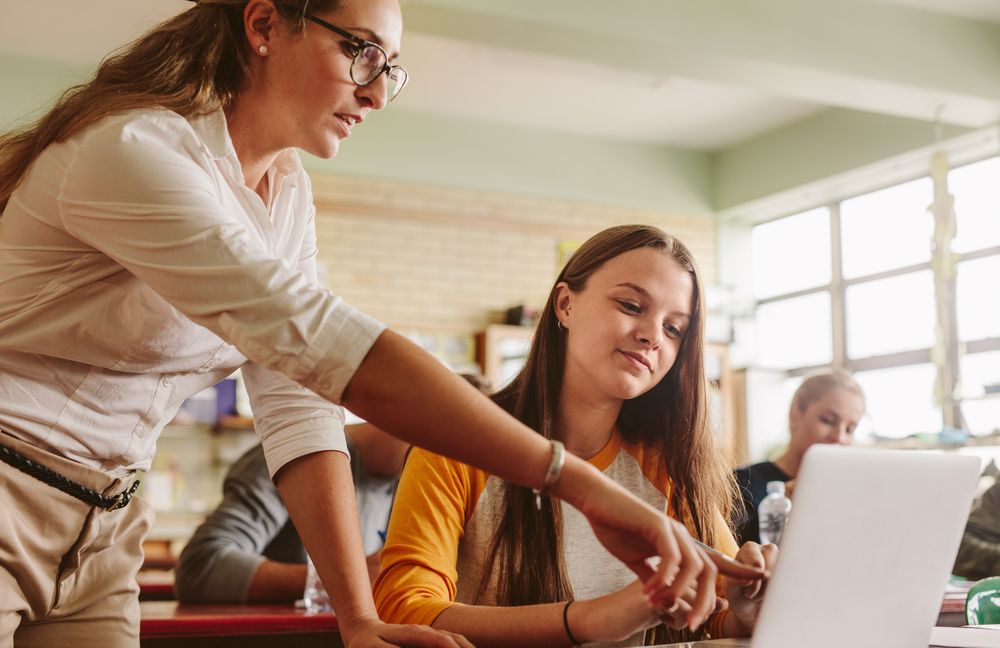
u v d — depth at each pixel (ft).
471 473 5.03
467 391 3.29
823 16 18.61
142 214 3.64
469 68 22.56
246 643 6.97
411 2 15.69
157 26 4.41
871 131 23.94
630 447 5.49
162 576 19.33
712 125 26.25
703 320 5.35
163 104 4.07
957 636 4.39
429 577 4.59
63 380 4.27
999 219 22.22
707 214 27.94
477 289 25.27
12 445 4.16
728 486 5.78
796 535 3.26
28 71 21.15
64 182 3.82
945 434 20.13
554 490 3.27
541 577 4.92
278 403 4.77
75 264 4.08
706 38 17.62
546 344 5.36
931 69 19.31
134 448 4.62
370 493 9.32
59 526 4.33
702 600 3.21
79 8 19.21
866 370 25.14
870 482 3.35
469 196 25.54
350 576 4.43
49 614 4.52
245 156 4.49
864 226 25.58
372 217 24.62
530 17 16.40
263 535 9.25
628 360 5.08
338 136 4.41
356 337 3.32
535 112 25.38
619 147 27.25
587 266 5.24
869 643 3.60
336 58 4.18
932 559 3.65
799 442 12.26
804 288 26.96
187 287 3.53
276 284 3.42
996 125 21.12
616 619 3.86
